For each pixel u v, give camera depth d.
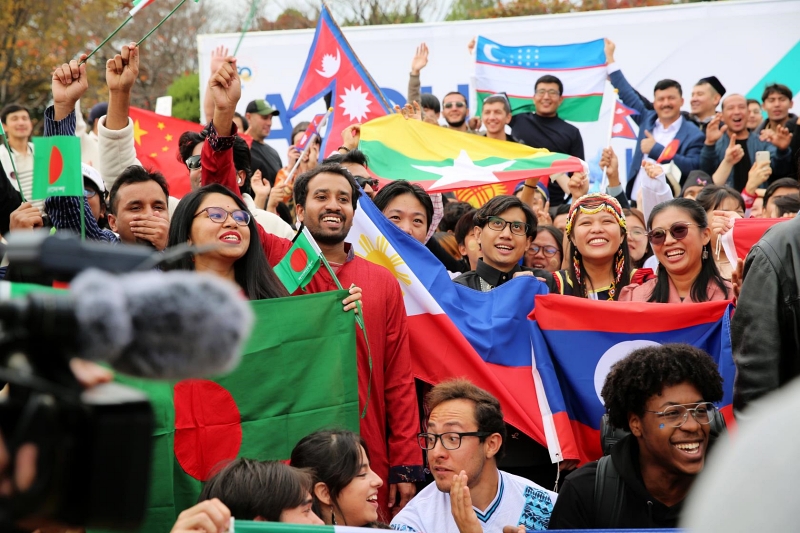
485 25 11.02
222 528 2.57
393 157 6.53
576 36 10.89
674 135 10.25
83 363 1.20
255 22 20.89
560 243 6.51
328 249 4.71
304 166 7.57
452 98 9.68
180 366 1.08
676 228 5.06
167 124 7.93
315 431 3.76
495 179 6.35
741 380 3.49
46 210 4.28
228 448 3.83
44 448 1.11
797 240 3.47
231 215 4.06
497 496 3.94
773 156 9.80
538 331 4.80
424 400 4.90
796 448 0.83
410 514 3.94
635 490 3.48
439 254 6.48
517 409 4.69
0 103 20.80
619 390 3.49
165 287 1.06
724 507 0.84
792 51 10.64
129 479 1.12
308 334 4.05
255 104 9.25
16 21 21.16
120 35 21.86
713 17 10.77
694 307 4.65
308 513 3.20
